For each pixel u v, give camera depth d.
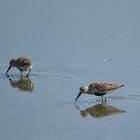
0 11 36.50
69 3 37.66
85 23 33.88
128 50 29.45
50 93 24.36
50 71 27.14
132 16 34.72
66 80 25.97
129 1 37.66
